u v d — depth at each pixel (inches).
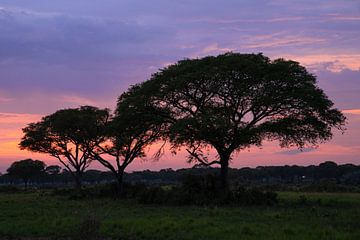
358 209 1072.8
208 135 1338.6
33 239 715.4
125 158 1867.6
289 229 693.3
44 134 2317.9
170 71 1465.3
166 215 970.1
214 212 1020.5
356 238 614.9
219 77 1347.2
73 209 1187.9
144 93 1473.9
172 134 1357.0
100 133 2052.2
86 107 2228.1
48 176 5027.1
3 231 795.4
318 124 1400.1
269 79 1343.5
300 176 3929.6
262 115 1446.9
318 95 1352.1
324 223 789.9
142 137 1809.8
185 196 1353.3
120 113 1563.7
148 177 4136.3
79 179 2362.2
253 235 666.8
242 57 1382.9
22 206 1320.1
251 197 1298.0
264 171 3971.5
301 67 1397.6
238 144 1407.5
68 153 2374.5
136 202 1471.5
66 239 703.1
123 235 716.7
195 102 1475.1
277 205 1254.3
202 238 664.4
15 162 3959.2
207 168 1624.0
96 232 718.5
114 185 1850.4
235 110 1450.5
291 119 1389.0
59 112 2237.9
